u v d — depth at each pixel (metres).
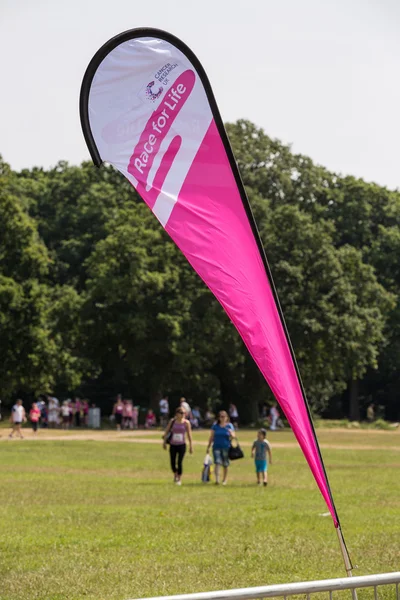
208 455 34.91
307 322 89.25
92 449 53.72
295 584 7.85
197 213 11.48
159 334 91.19
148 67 11.38
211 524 23.06
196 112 11.48
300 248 91.75
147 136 11.43
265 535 21.25
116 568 17.42
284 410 11.42
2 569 17.34
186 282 93.12
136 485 33.28
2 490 30.95
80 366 94.94
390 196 119.31
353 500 28.66
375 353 96.69
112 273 90.12
